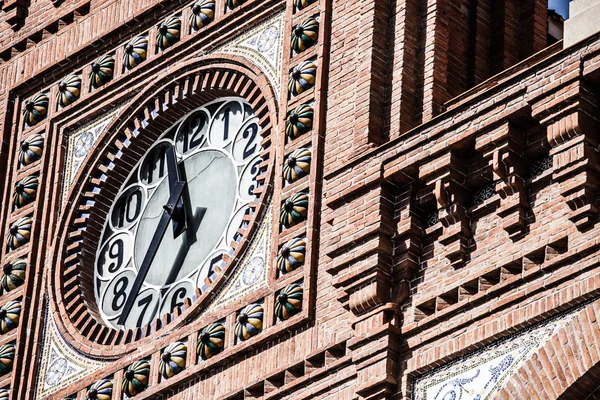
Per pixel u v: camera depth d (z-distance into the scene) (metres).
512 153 37.44
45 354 44.09
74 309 44.31
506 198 37.44
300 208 40.91
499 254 37.25
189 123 45.12
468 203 38.25
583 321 35.34
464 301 37.25
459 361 36.94
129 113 45.66
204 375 40.72
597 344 35.06
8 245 45.97
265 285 40.78
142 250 44.47
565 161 36.47
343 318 39.06
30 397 43.59
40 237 45.59
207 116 44.84
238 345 40.28
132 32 46.53
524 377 35.78
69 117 46.75
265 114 43.22
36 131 47.25
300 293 39.94
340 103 41.56
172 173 44.47
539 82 37.06
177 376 40.97
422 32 41.34
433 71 40.69
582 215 36.09
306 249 40.34
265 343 40.06
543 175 37.19
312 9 43.22
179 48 45.25
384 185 39.00
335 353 38.84
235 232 42.81
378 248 38.53
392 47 41.25
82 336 43.69
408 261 38.34
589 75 36.44
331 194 39.81
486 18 42.62
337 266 39.06
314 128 41.62
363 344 38.16
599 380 35.12
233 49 44.44
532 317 36.06
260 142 43.22
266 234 41.53
